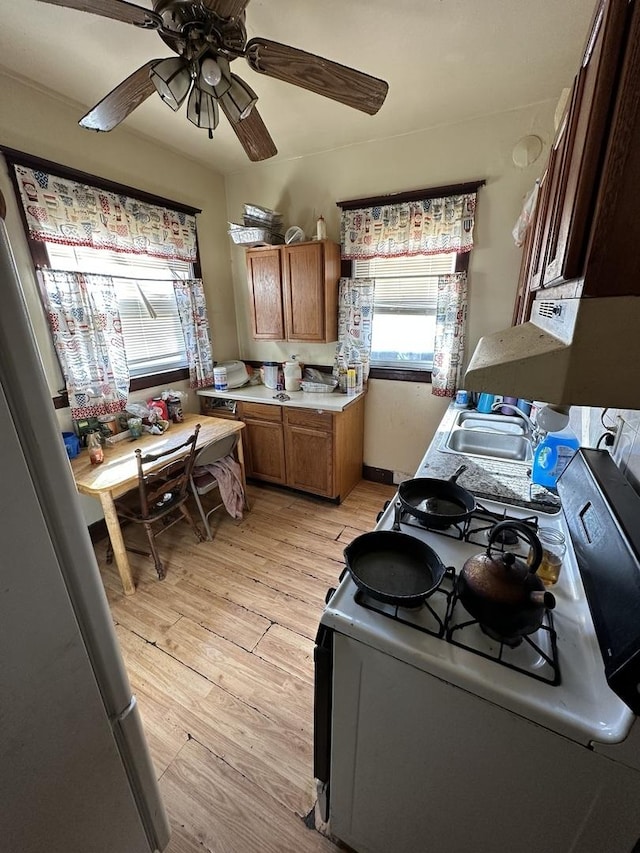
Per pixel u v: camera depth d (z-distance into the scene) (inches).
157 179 103.5
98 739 23.6
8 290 16.6
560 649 30.0
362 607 33.9
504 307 98.6
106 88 76.8
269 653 66.8
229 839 43.8
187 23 45.3
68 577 21.2
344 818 40.5
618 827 25.2
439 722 30.2
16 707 18.5
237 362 130.3
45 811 20.7
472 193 92.9
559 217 31.0
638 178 19.1
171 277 113.9
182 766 50.7
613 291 20.7
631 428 38.5
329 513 111.7
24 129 75.4
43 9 55.5
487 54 66.7
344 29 60.5
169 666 64.5
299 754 51.9
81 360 87.4
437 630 31.5
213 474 97.9
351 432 118.1
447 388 106.6
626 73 18.2
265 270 116.4
